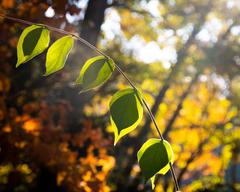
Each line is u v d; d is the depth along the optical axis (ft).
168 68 47.29
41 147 19.62
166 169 3.08
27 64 22.71
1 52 21.07
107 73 3.09
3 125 19.84
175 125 51.44
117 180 40.06
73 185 19.89
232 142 48.67
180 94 52.11
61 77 26.40
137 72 42.29
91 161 20.40
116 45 47.09
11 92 23.52
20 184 24.21
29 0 17.84
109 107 3.01
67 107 22.07
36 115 23.73
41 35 3.17
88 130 21.12
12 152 19.62
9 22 17.65
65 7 17.93
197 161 49.96
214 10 46.98
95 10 29.78
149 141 3.02
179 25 46.83
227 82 46.01
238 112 48.93
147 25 47.14
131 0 35.68
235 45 42.86
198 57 43.16
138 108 3.02
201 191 45.52
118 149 43.62
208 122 49.65
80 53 26.96
